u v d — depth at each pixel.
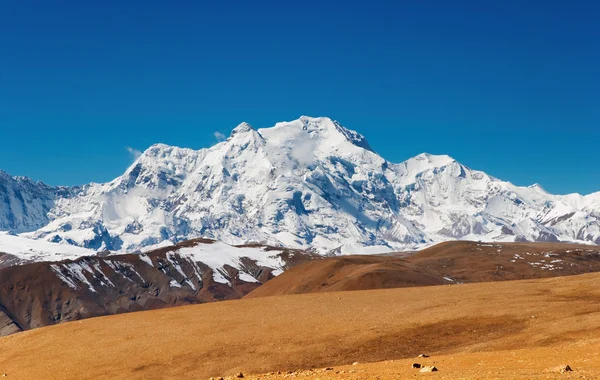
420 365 48.03
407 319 73.88
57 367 71.00
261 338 72.31
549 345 59.31
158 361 69.12
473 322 70.31
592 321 64.12
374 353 65.50
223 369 65.56
